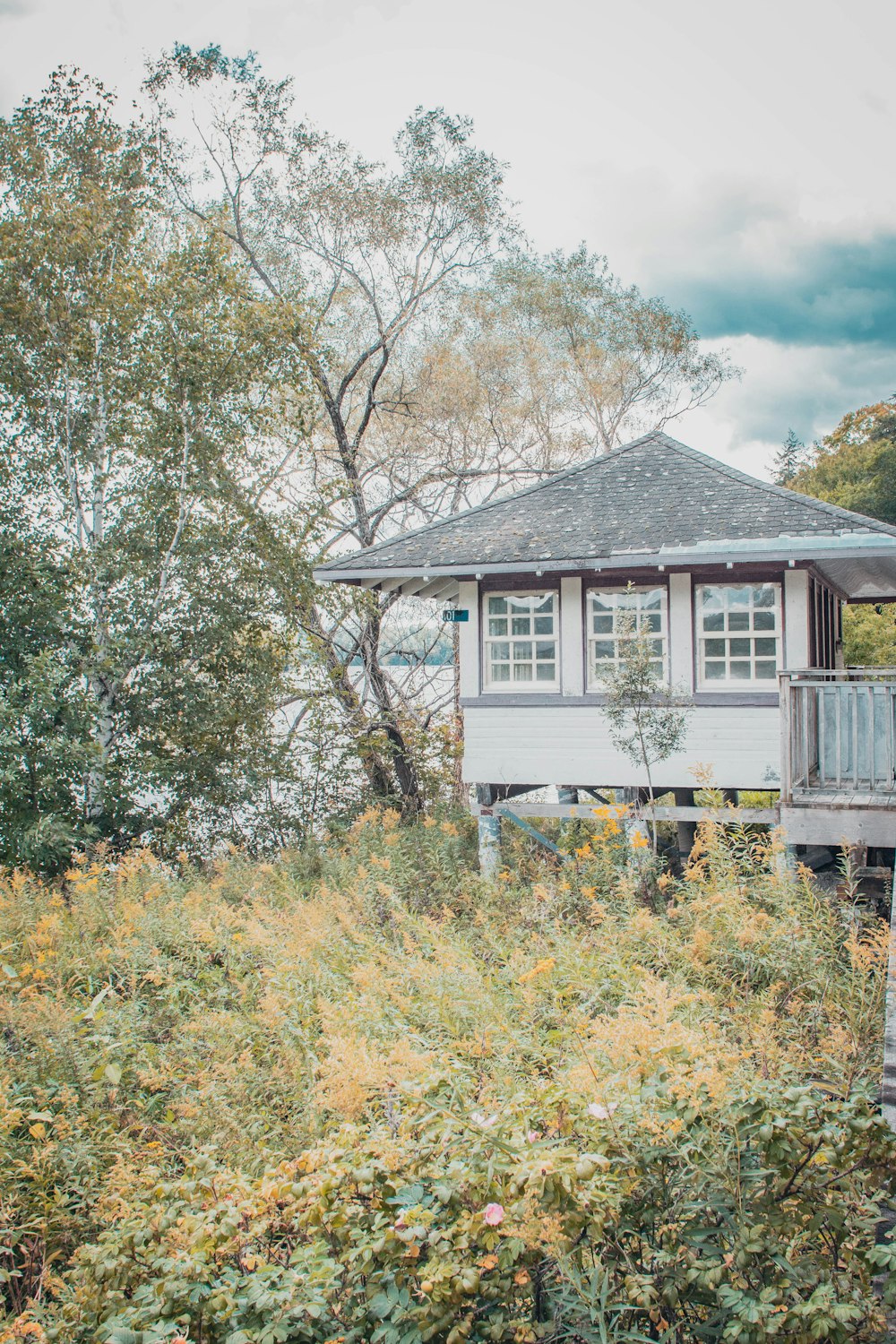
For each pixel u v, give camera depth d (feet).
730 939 27.27
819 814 37.14
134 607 54.54
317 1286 11.89
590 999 23.24
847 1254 12.01
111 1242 13.29
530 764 46.47
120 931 30.73
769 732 42.93
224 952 30.30
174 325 55.01
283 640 61.72
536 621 46.96
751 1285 11.68
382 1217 11.83
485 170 75.77
